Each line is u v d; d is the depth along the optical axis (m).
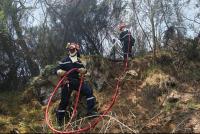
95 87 10.23
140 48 12.74
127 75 10.77
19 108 9.76
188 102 9.33
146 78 10.55
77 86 8.93
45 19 12.64
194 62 11.37
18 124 8.78
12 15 11.57
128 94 10.02
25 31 12.03
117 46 12.66
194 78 10.66
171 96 9.53
